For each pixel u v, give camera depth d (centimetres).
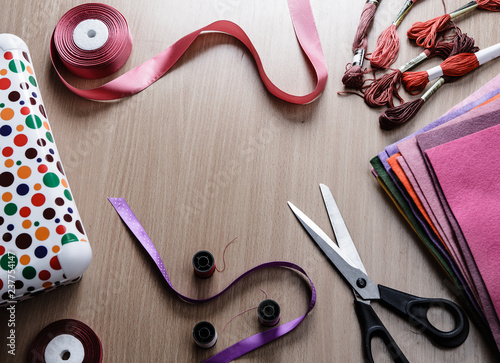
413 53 96
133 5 98
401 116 89
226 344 79
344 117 92
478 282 76
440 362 77
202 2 99
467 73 94
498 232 77
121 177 88
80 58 92
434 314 79
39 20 98
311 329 79
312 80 95
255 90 94
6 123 78
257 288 82
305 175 88
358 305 79
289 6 98
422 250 83
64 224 74
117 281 82
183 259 83
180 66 95
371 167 88
